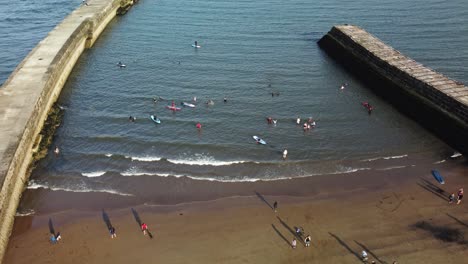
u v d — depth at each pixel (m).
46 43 65.69
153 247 34.62
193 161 45.78
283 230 36.47
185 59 69.69
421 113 53.72
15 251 34.12
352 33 73.31
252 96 59.00
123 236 35.66
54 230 36.19
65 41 66.81
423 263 32.97
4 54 72.81
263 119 53.81
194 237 35.66
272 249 34.47
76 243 34.88
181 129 51.22
